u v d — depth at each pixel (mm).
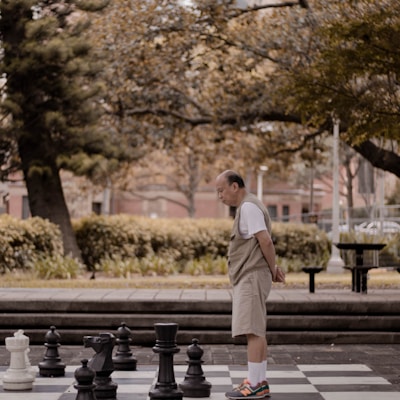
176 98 32125
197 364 10516
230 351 14766
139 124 33375
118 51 30875
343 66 17875
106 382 10133
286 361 13539
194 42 30625
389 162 28641
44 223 27625
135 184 68625
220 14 29469
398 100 19156
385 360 13625
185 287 21609
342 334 15711
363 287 18156
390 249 33844
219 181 10336
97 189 58156
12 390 10742
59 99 28078
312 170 67438
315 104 18734
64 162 27844
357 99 18500
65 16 28734
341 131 30594
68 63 27281
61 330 15789
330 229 44812
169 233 31484
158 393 9695
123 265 28094
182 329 15875
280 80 28734
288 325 15820
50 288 20234
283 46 28359
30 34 26906
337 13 24234
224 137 33281
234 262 10227
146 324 15859
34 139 28516
